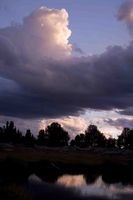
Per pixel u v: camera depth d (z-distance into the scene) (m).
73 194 52.53
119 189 60.62
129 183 70.50
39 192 51.31
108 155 165.00
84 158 121.06
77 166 97.12
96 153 183.12
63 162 98.06
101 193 55.12
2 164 75.06
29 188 54.31
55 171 85.31
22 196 41.38
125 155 173.62
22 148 173.62
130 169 99.50
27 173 75.38
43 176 73.75
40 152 152.75
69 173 85.12
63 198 48.41
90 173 88.06
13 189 43.31
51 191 53.47
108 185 65.75
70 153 165.00
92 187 61.66
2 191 41.44
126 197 52.12
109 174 87.88
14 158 77.56
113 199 49.97
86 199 48.97
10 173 71.88
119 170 97.00
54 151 178.12
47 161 87.25
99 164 100.62
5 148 161.75
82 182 68.50
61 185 61.22
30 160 92.56
